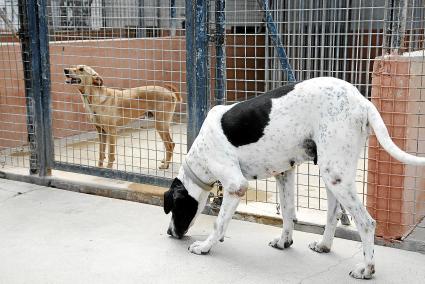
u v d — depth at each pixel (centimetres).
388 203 373
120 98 577
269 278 325
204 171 358
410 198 390
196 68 421
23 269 337
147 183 465
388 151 304
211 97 453
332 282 320
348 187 316
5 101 633
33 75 504
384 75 363
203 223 418
